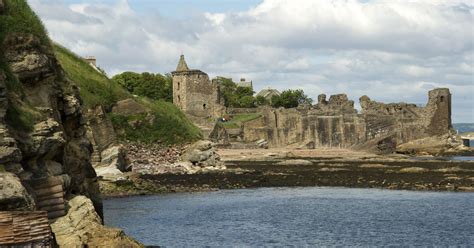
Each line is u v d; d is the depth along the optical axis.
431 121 196.88
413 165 117.56
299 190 84.12
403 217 59.09
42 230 28.44
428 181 88.88
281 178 96.94
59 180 36.31
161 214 60.91
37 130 37.31
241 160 139.12
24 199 29.28
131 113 114.19
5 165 32.25
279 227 53.81
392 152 194.62
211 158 113.38
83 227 34.06
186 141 117.12
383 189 83.31
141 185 82.50
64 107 45.81
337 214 61.56
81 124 48.34
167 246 44.94
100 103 91.19
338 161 134.50
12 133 34.56
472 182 86.44
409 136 198.38
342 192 81.12
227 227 53.47
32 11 44.00
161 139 115.31
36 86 41.38
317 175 100.56
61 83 46.50
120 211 62.94
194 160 112.94
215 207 66.50
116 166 87.38
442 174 96.62
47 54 43.88
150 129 115.06
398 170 105.62
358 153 171.25
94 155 86.44
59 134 39.19
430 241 47.38
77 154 45.69
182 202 70.69
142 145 113.25
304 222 56.56
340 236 49.56
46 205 35.69
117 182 80.44
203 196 77.06
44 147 37.28
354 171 106.25
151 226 53.69
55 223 34.88
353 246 45.56
